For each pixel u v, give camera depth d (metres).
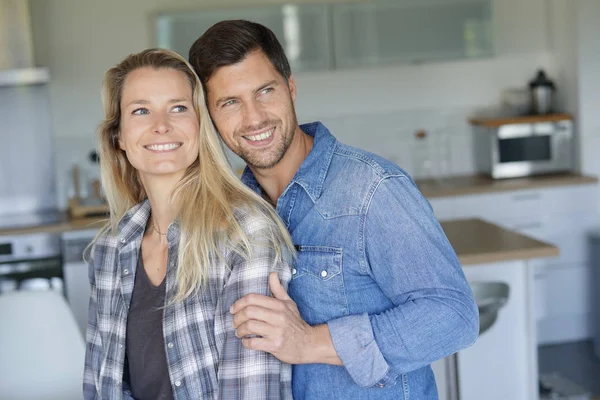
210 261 1.72
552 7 5.79
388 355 1.63
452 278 1.64
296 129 1.84
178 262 1.72
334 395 1.74
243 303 1.64
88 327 1.93
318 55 5.25
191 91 1.77
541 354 5.23
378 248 1.67
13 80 4.77
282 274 1.71
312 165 1.78
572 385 4.09
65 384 2.67
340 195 1.72
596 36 5.46
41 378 2.66
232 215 1.71
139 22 5.40
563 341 5.44
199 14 5.08
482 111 5.89
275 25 5.18
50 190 5.43
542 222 5.29
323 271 1.72
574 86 5.55
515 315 3.54
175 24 5.07
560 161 5.57
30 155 5.39
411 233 1.65
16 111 5.34
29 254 4.70
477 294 3.24
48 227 4.71
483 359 3.53
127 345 1.81
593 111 5.51
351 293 1.72
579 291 5.38
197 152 1.77
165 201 1.82
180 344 1.72
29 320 2.68
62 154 5.42
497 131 5.48
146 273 1.84
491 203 5.22
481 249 3.43
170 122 1.74
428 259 1.64
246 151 1.79
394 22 5.29
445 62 5.83
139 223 1.86
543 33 5.88
